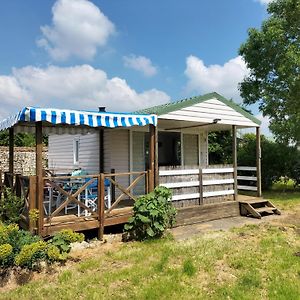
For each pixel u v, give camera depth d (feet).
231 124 39.11
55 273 18.93
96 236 27.20
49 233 23.59
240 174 59.36
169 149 48.26
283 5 56.39
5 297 16.02
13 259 18.61
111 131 38.81
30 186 23.20
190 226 31.65
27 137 107.55
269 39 54.75
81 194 29.48
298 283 16.98
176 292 16.17
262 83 59.82
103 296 15.78
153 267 19.48
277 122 59.31
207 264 19.76
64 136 51.11
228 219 35.14
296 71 54.34
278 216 36.58
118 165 39.19
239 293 15.84
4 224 25.32
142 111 36.29
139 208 25.86
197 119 35.70
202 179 34.94
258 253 21.84
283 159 58.75
